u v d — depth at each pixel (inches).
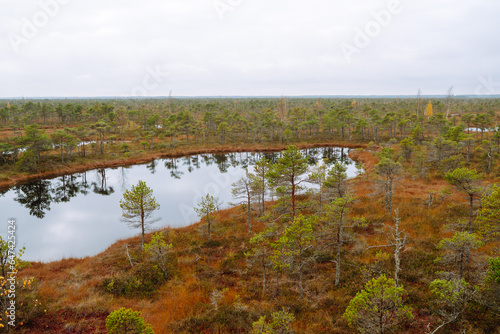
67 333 567.5
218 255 971.9
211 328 582.9
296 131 4099.4
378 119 3307.1
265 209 1412.4
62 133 2423.7
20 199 1784.0
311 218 818.8
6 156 2422.5
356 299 471.5
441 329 534.6
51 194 1905.8
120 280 791.7
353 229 1049.5
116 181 2207.2
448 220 1045.2
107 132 3831.2
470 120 2815.0
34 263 979.3
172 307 669.3
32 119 4229.8
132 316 431.2
